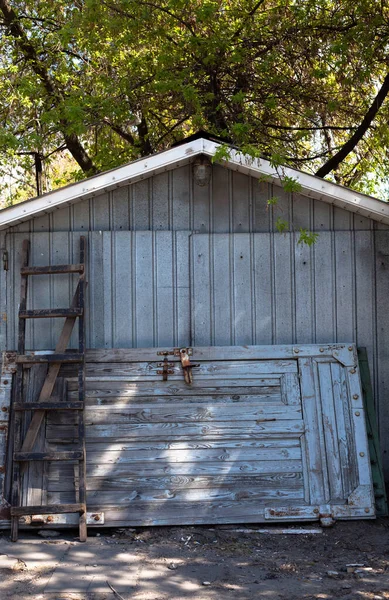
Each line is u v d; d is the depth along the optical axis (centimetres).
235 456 671
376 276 734
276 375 696
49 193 687
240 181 734
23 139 1145
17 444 642
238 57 1087
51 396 670
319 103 1177
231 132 1067
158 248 723
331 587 514
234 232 731
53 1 1253
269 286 726
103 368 689
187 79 1140
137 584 521
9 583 523
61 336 676
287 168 698
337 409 688
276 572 546
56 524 637
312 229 733
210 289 723
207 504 656
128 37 1134
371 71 1082
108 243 720
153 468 664
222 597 497
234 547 602
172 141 1355
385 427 727
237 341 721
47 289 716
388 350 731
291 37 1092
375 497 674
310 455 673
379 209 703
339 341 727
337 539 621
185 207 731
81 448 638
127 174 693
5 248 718
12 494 630
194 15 1146
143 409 680
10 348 711
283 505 658
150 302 720
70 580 528
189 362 691
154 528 649
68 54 1283
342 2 1072
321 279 730
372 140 1246
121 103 1202
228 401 688
